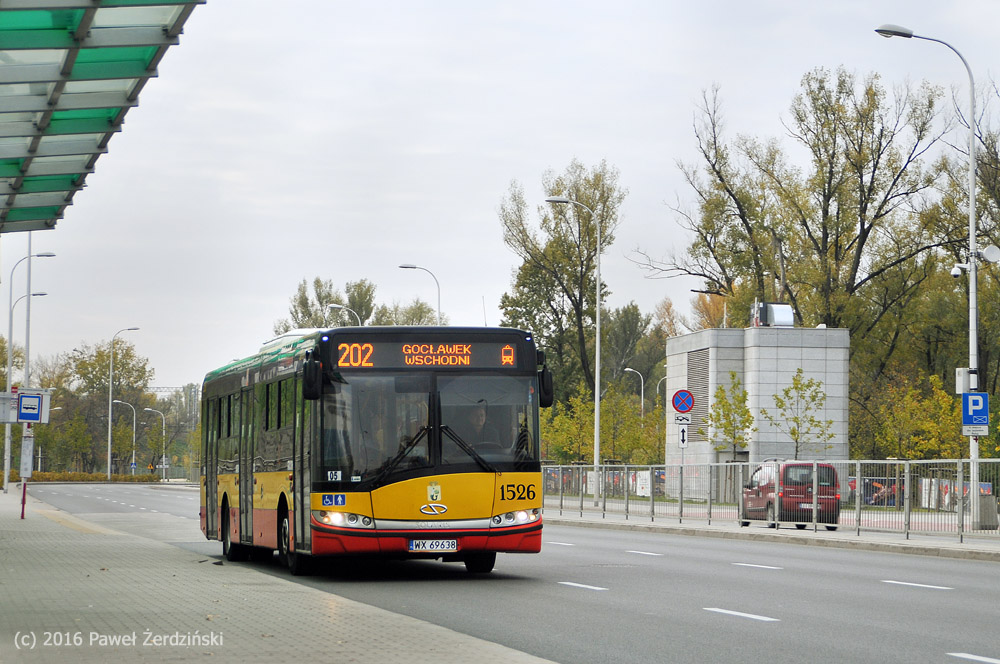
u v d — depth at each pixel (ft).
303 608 52.85
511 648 42.39
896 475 112.06
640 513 155.33
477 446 68.39
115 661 36.94
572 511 177.37
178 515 185.37
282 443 76.89
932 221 249.14
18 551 95.04
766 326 213.87
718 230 262.67
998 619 51.80
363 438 67.72
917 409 223.10
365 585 68.18
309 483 68.85
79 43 63.16
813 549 103.40
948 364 274.16
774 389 210.18
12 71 67.00
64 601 55.93
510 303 353.72
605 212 285.02
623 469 160.76
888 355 265.13
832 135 248.52
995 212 244.42
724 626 49.21
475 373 69.31
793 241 253.24
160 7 60.85
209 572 74.49
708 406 219.00
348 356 68.59
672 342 238.89
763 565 83.41
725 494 135.23
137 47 65.16
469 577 73.36
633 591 64.23
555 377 342.64
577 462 277.23
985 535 100.68
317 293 435.12
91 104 74.08
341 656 38.24
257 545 84.02
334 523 67.10
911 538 108.06
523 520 68.54
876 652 41.91
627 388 497.46
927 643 44.27
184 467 600.39
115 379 545.85
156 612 51.26
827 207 251.80
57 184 96.63
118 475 498.69
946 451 217.56
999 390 279.69
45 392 147.64
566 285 290.35
